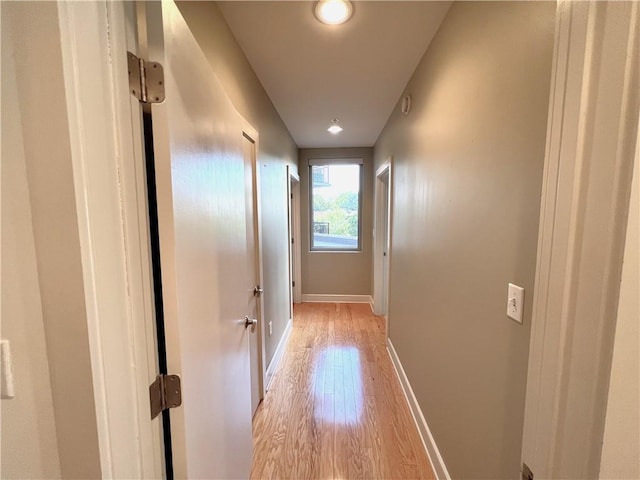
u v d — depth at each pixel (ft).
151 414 2.19
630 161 1.51
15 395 1.73
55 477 1.79
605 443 1.69
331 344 10.06
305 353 9.41
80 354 1.70
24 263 1.65
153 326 2.22
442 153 4.74
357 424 6.12
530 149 2.60
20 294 1.67
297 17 4.65
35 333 1.70
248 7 4.43
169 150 2.16
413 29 4.92
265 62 6.00
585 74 1.67
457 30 4.15
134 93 1.99
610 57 1.55
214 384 3.17
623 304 1.59
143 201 2.10
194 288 2.64
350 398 7.02
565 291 1.82
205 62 2.95
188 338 2.49
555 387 1.92
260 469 5.02
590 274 1.69
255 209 6.40
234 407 3.94
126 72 1.91
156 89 2.10
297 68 6.26
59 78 1.54
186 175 2.48
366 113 9.10
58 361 1.71
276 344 8.79
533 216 2.57
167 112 2.14
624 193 1.54
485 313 3.43
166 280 2.23
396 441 5.68
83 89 1.63
